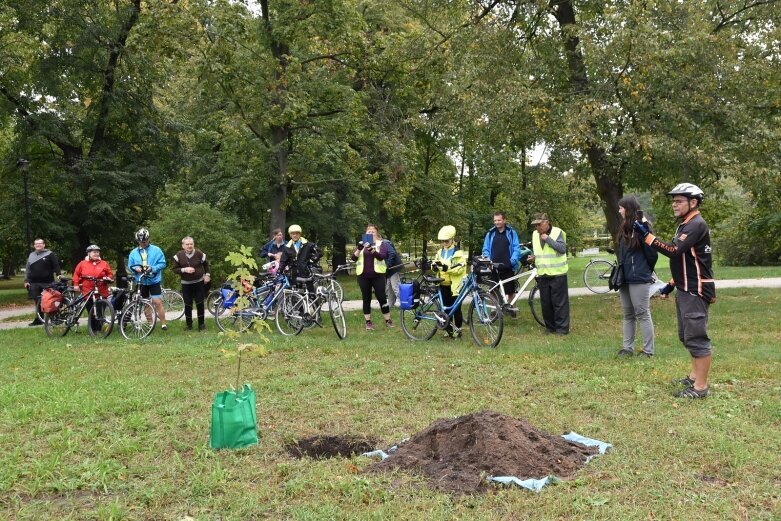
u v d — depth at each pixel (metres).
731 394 5.96
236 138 18.42
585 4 14.68
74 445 4.88
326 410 5.89
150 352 9.62
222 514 3.69
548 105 13.45
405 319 10.61
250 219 26.92
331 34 17.58
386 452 4.64
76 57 23.97
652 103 13.20
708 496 3.75
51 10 23.14
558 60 14.45
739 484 3.94
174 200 28.39
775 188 13.66
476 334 9.48
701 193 5.89
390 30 21.73
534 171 16.27
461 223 30.39
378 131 20.67
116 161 25.41
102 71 24.44
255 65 17.88
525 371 7.27
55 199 25.30
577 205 17.39
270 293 11.88
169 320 14.05
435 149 30.19
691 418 5.27
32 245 25.05
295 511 3.66
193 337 11.33
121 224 26.67
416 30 20.33
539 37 15.12
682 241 5.82
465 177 37.41
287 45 18.14
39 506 3.84
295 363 8.27
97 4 24.22
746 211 34.81
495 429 4.42
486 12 15.29
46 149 26.12
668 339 9.61
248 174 20.22
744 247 35.78
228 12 16.56
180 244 21.14
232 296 12.24
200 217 21.64
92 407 5.93
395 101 22.64
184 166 28.14
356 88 22.05
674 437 4.81
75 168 25.19
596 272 16.95
